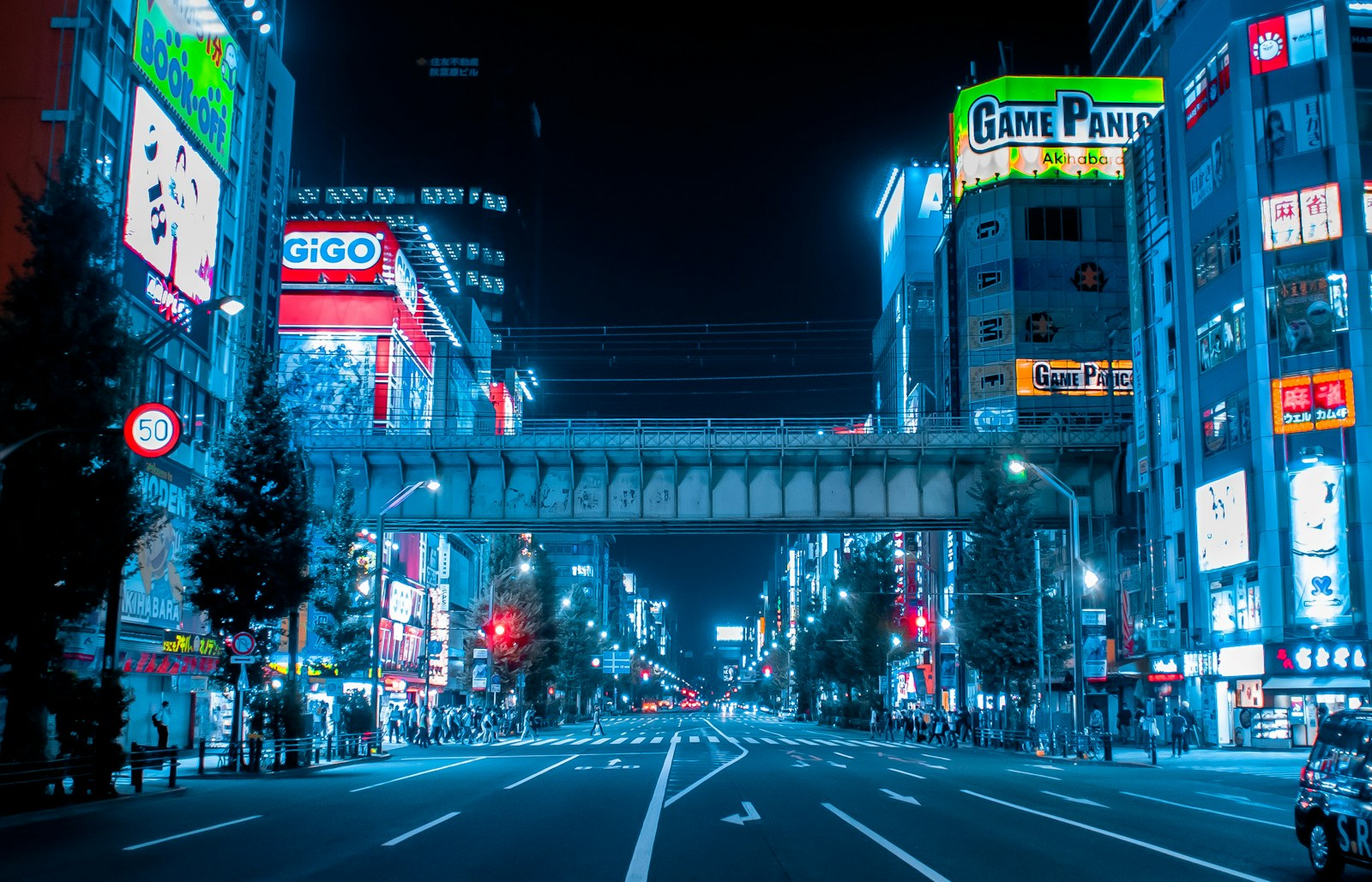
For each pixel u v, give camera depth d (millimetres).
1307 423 43031
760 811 19016
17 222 32500
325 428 50812
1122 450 52719
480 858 13125
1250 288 45000
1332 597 41562
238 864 12859
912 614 83500
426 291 78625
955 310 85250
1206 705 47344
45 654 22250
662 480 50188
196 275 40219
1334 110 44406
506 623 69250
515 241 182500
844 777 27922
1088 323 80375
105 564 22625
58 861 13359
